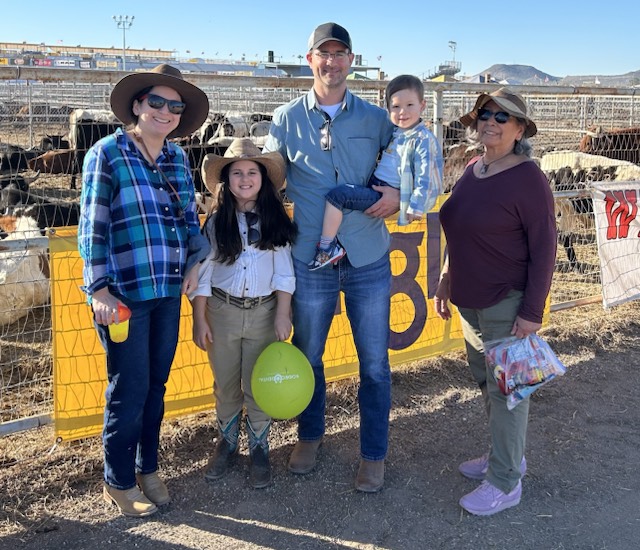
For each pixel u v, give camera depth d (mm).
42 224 7383
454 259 3230
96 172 2701
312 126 3184
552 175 9453
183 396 3941
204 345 3268
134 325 2873
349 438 3916
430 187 3088
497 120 2922
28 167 11883
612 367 5016
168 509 3189
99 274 2707
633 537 3027
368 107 3238
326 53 3012
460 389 4633
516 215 2947
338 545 2949
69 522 3066
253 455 3404
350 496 3338
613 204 5672
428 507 3256
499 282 3084
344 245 3217
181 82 2766
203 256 2998
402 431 4027
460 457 3744
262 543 2953
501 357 3059
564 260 8195
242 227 3172
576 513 3211
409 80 3070
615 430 4059
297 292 3326
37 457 3547
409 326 4777
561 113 16922
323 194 3209
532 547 2951
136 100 2799
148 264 2799
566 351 5289
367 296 3314
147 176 2807
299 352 3238
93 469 3479
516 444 3143
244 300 3205
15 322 5746
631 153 13016
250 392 3342
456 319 5051
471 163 3295
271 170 3127
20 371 4738
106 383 3645
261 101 10406
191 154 8828
